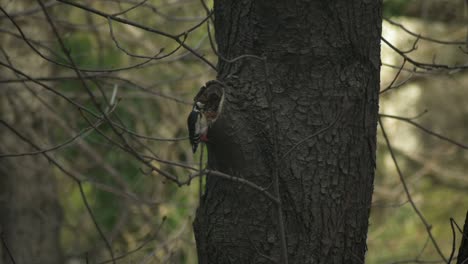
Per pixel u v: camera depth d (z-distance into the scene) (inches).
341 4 246.5
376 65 254.2
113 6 568.1
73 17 569.3
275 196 223.5
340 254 245.6
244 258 244.7
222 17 260.7
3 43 536.7
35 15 523.5
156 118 581.6
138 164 566.3
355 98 247.3
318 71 245.9
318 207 243.1
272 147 242.1
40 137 571.2
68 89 555.8
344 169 246.7
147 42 572.7
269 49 247.8
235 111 243.1
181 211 536.7
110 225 570.9
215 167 253.9
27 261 579.2
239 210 245.4
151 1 581.3
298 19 245.4
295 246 241.8
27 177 578.2
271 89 245.4
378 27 255.0
